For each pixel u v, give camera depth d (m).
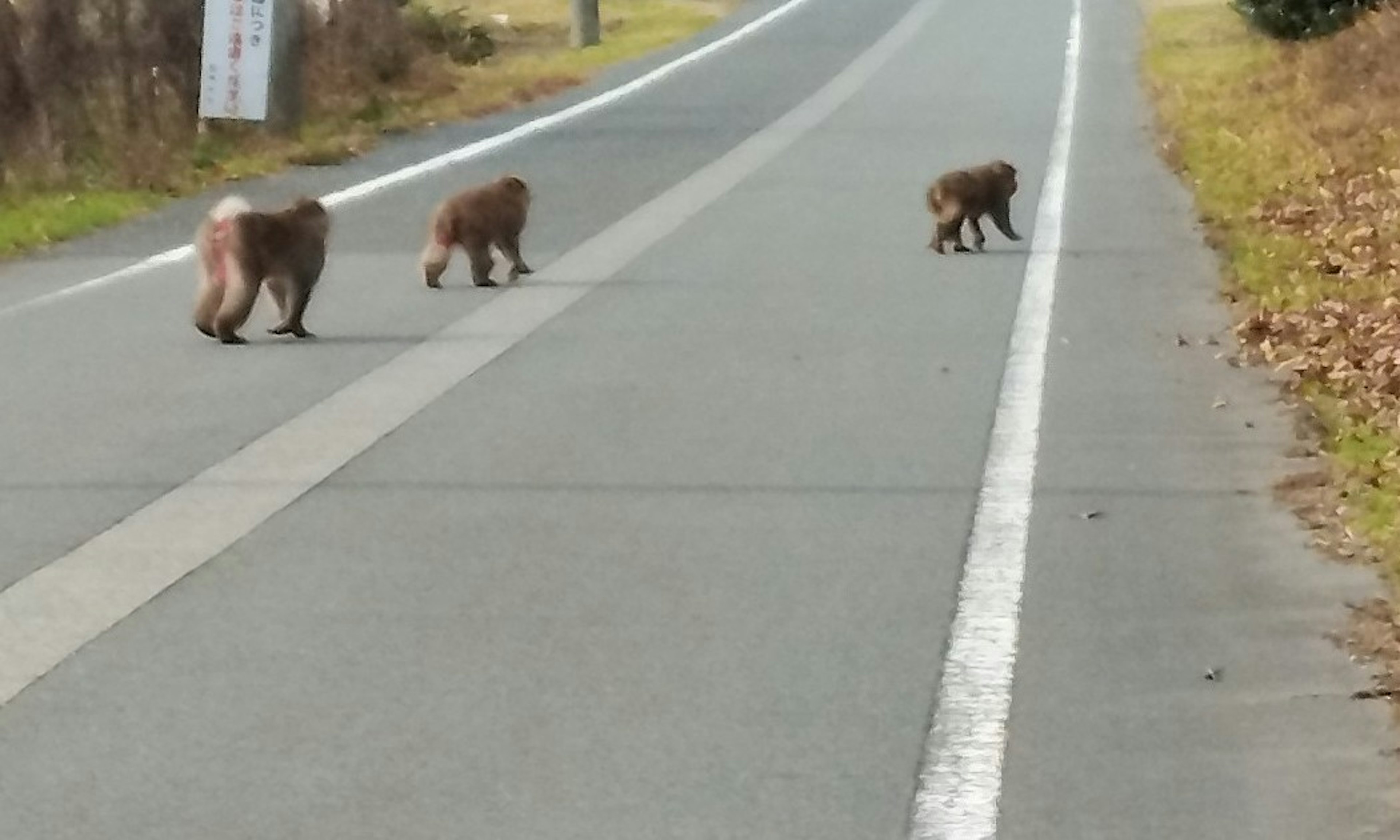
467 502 10.02
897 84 33.97
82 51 24.00
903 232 18.95
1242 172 22.42
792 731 7.12
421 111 30.05
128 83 24.81
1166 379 12.84
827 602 8.49
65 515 9.86
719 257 17.58
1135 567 8.98
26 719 7.28
